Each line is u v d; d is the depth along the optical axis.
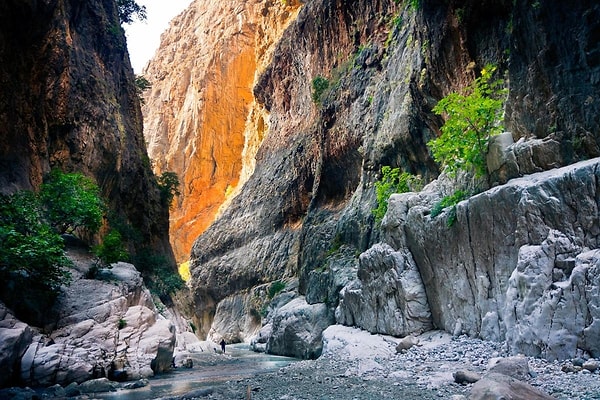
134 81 40.12
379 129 27.30
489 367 9.39
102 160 29.59
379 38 32.81
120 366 15.21
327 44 39.91
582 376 8.29
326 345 18.91
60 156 26.27
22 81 22.56
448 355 12.09
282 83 50.19
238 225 50.16
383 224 18.02
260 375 13.79
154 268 34.31
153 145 90.69
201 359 22.77
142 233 37.19
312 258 31.88
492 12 15.91
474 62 16.98
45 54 23.98
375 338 16.59
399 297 16.22
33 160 23.22
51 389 12.38
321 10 40.06
